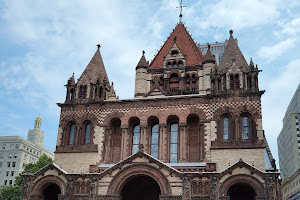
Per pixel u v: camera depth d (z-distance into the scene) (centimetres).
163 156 4675
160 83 6831
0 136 15900
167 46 7331
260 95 4697
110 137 5056
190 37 7738
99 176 4169
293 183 12669
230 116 4706
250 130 4572
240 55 5228
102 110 5134
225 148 4506
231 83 4891
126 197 4469
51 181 4353
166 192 3934
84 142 5078
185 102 4900
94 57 5869
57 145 5069
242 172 3934
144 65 6919
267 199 3753
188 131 4866
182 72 6719
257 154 4397
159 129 4838
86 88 5391
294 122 17475
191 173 4028
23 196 4319
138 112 5000
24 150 15838
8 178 15212
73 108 5262
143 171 4088
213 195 3844
